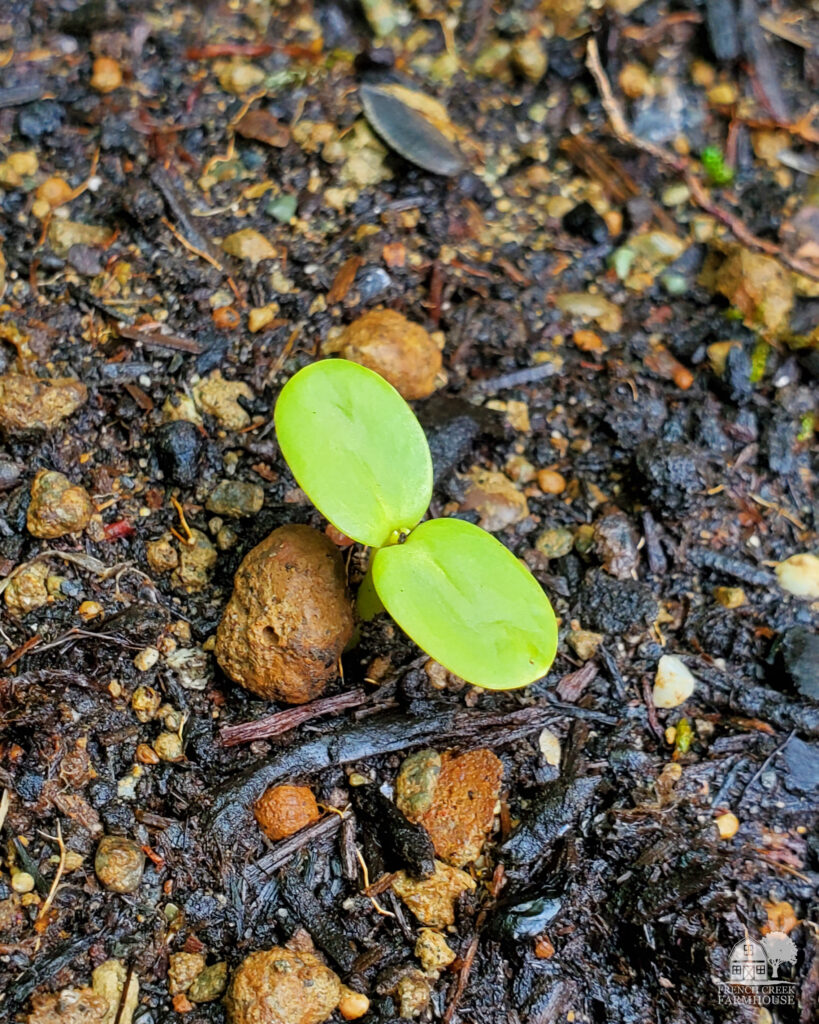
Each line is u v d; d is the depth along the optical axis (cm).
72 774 9
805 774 10
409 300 12
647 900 9
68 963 8
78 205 12
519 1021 8
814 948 9
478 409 11
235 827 9
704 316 12
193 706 9
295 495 10
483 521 11
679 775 9
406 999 8
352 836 9
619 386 12
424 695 10
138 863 8
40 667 9
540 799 9
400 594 7
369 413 8
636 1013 8
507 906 9
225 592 10
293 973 8
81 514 10
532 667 7
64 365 11
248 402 11
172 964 8
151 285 12
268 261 12
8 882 8
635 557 11
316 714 9
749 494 11
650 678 10
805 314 12
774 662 10
